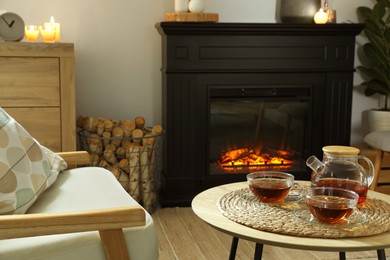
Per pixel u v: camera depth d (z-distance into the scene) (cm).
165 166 364
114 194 195
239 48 357
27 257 151
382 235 150
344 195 163
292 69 366
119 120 367
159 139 354
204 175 364
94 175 218
